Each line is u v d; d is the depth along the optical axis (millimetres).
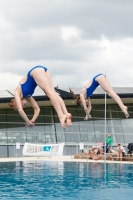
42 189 12039
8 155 39156
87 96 11414
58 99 8375
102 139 41656
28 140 40500
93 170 18922
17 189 12070
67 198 10258
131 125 42469
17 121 40844
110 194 10953
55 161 26844
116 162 25500
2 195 10844
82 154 31781
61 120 8117
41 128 41125
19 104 8883
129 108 43031
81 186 12727
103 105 42562
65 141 41031
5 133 40312
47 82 8547
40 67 8789
